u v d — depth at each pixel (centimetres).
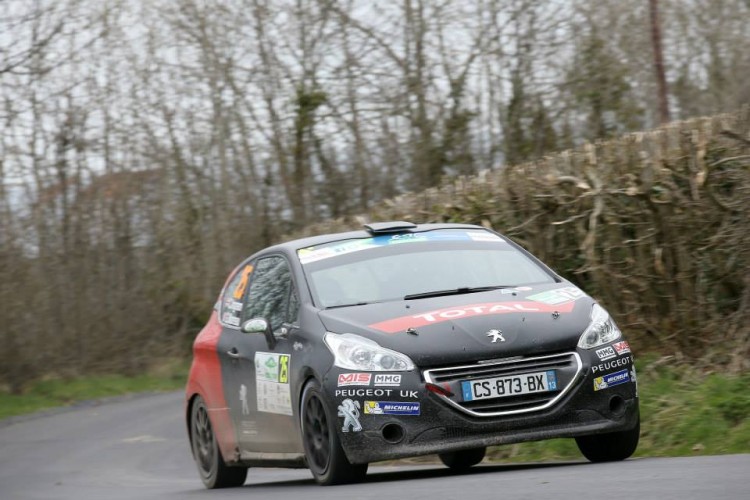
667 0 11419
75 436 6059
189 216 12419
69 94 11200
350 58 12625
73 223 11000
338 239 3162
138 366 10931
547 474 2331
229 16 12694
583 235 4238
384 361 2539
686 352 3956
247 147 12744
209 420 3406
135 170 11956
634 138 4238
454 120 12225
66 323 10619
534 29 12000
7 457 5288
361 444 2533
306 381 2722
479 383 2511
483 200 4694
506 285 2936
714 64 11175
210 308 12081
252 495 2747
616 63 11669
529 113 11906
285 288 3044
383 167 12538
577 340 2595
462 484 2283
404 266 2988
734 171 3978
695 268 4003
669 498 1762
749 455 2412
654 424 3388
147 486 3703
